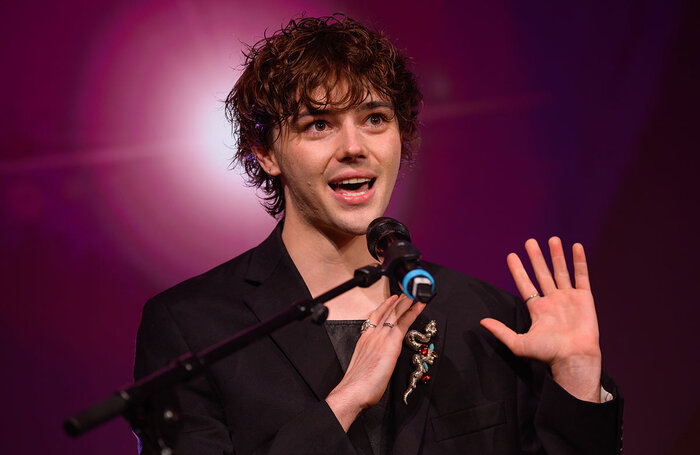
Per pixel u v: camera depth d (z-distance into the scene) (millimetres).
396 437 3836
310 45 4035
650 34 9188
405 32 8953
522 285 4184
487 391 4086
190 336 4016
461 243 9164
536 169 9234
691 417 9172
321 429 3547
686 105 9234
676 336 9297
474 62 9117
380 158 3980
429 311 4246
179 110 8648
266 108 4105
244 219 8805
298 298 4094
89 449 8516
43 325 8633
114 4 8500
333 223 3988
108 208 8688
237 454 3801
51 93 8516
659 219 9336
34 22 8406
